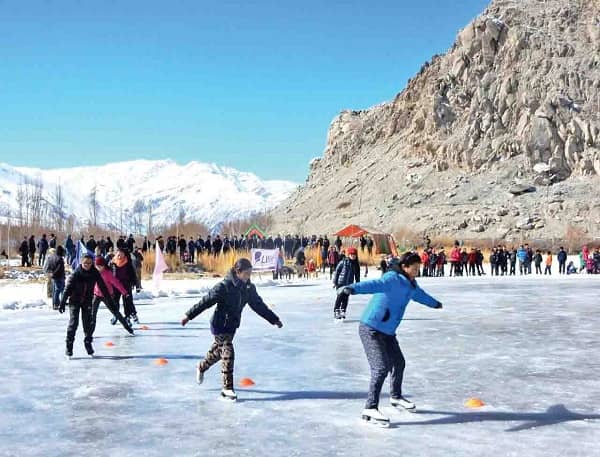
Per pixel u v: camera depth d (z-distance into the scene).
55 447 6.41
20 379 9.45
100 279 11.34
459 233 73.81
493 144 88.00
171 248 34.69
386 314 7.23
